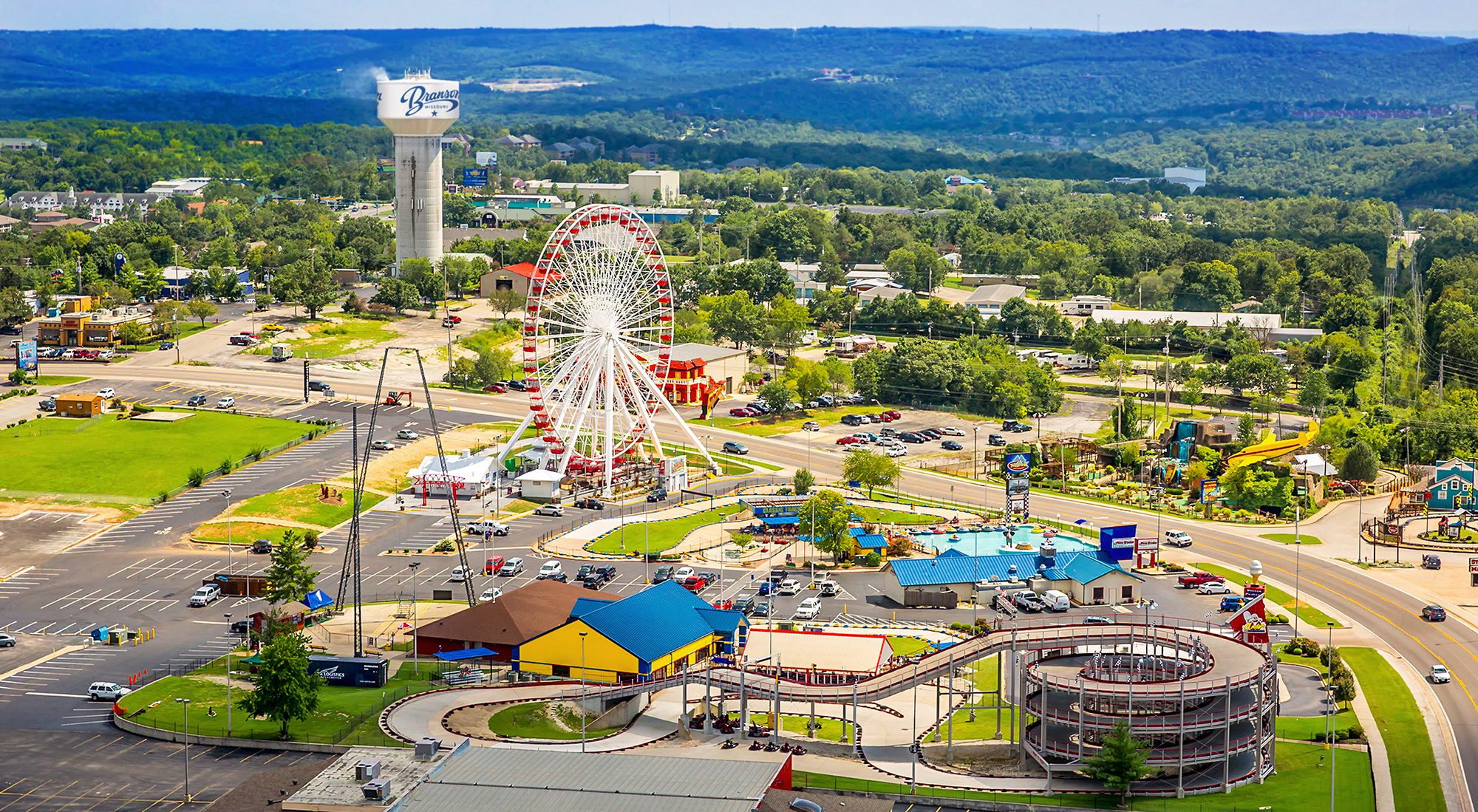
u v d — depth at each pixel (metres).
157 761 190.12
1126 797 178.75
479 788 159.75
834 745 195.00
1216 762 187.62
